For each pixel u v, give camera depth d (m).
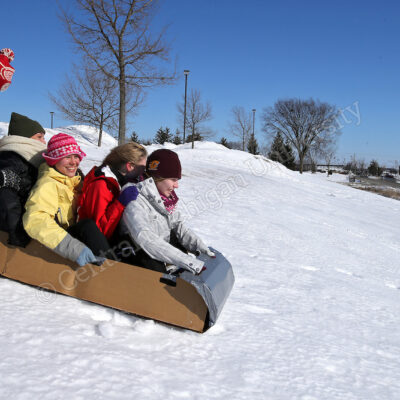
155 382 1.89
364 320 3.68
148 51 15.80
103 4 14.73
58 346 2.03
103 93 23.92
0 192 2.68
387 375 2.60
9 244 2.79
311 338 2.94
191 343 2.42
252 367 2.28
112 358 2.02
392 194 30.34
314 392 2.15
